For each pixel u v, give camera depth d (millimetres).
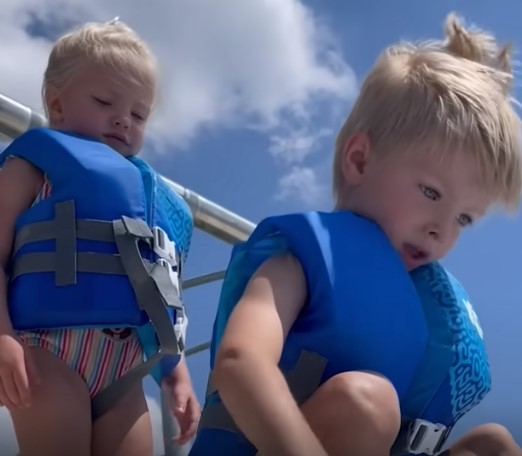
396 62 1991
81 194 2184
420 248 1873
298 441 1409
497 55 2207
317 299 1692
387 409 1526
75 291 2076
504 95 1995
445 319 1878
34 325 2059
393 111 1884
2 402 1937
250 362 1459
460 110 1849
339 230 1772
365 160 1908
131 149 2486
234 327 1543
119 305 2098
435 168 1824
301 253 1711
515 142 1921
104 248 2139
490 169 1854
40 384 2004
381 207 1867
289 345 1688
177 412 2385
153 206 2314
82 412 2047
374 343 1700
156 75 2568
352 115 1976
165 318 2117
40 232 2131
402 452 1771
